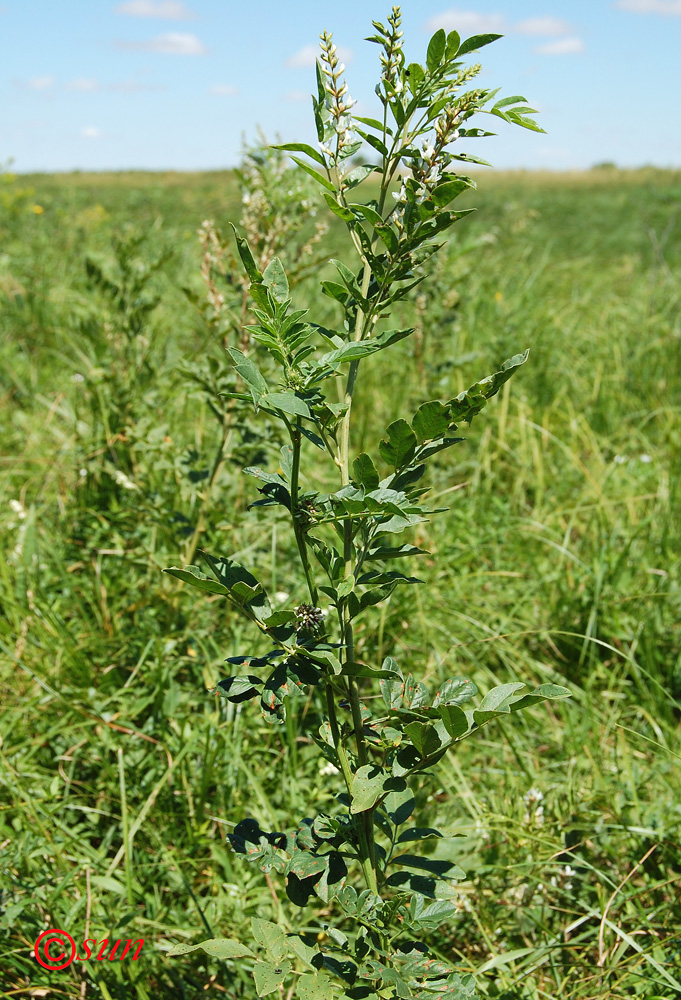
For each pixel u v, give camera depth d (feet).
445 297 13.41
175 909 7.03
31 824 7.46
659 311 21.89
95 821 7.77
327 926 5.41
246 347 9.64
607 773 8.56
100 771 8.40
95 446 12.18
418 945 5.06
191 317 15.98
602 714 9.45
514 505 13.66
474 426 15.34
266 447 9.48
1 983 6.25
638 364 18.89
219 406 9.89
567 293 26.81
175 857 7.41
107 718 8.43
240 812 7.72
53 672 9.30
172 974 6.45
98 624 10.16
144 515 10.51
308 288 20.16
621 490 13.70
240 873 7.36
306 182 9.37
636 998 6.09
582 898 7.18
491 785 8.50
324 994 4.25
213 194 62.34
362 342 4.24
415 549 4.48
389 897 6.62
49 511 12.68
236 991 6.33
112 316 12.44
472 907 6.97
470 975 4.94
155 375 12.04
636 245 43.96
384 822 5.31
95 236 30.22
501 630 10.32
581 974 6.50
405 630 10.36
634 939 6.80
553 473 14.70
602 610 10.59
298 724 8.96
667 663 10.23
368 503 4.08
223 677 9.09
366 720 4.99
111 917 6.76
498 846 7.45
